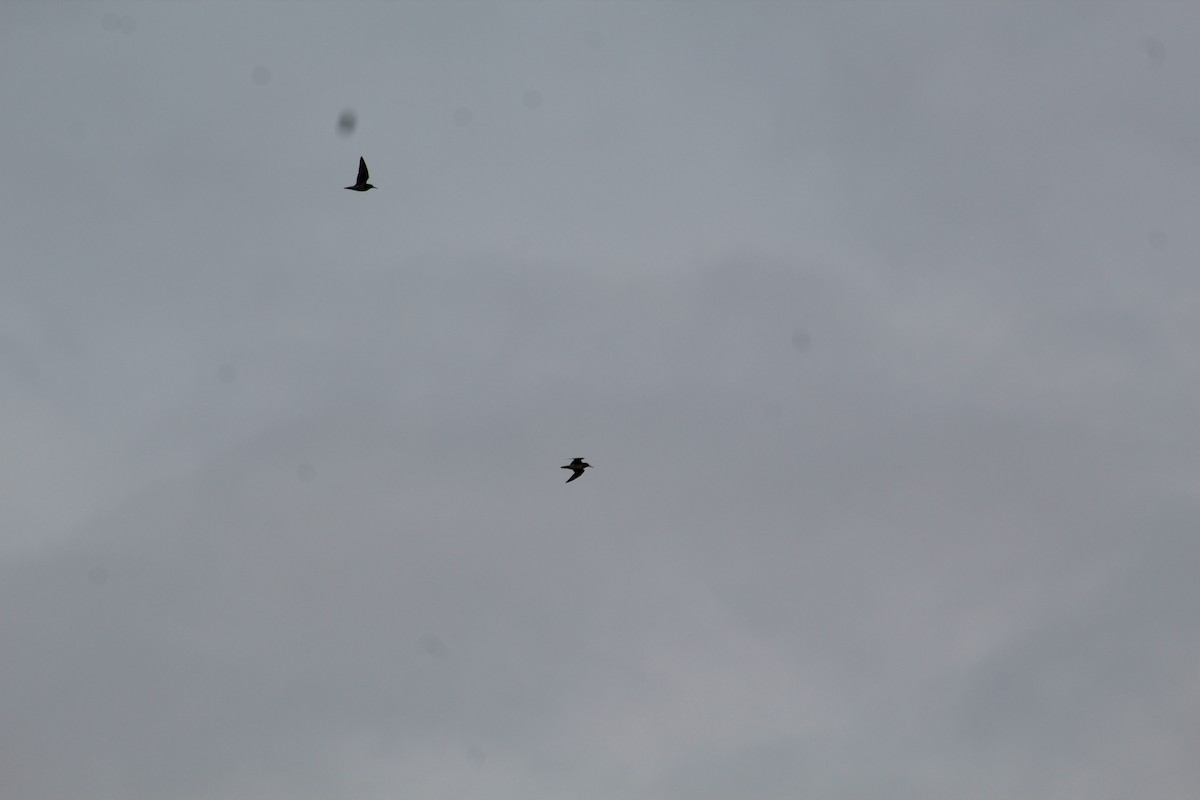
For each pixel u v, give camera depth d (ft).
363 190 193.98
